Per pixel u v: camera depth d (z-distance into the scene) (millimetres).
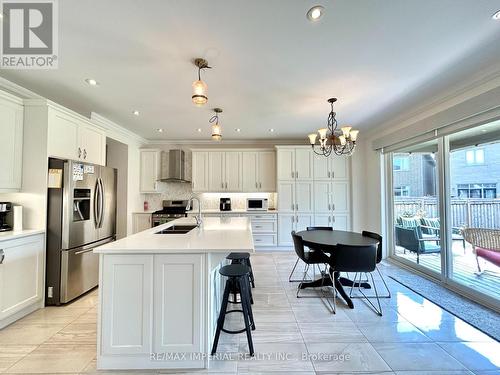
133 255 1766
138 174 5395
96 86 2789
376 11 1645
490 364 1762
